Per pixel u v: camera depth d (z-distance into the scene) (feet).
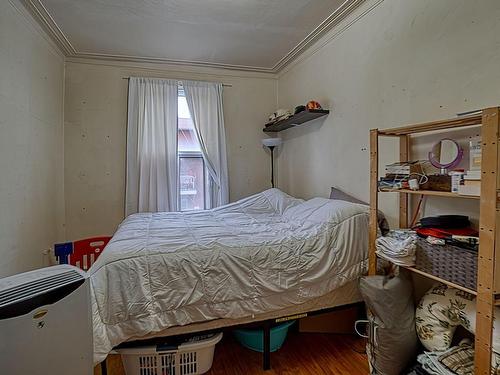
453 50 5.77
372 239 6.33
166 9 8.18
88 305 4.61
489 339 4.07
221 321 5.83
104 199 11.71
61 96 10.94
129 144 11.60
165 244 5.94
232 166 13.17
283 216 9.34
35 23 8.59
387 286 5.57
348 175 8.90
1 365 4.03
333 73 9.50
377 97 7.70
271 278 5.98
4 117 7.06
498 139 3.95
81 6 7.98
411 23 6.66
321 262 6.38
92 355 4.68
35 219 8.80
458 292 5.22
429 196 6.37
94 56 11.19
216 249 5.85
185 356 5.79
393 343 5.37
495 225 4.00
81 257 9.95
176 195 12.09
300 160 11.73
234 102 13.10
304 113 9.83
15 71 7.57
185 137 12.57
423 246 5.23
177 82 12.10
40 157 9.16
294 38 9.96
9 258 7.28
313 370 6.18
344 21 8.79
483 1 5.24
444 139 5.81
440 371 4.66
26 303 4.13
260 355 6.68
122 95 11.80
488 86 5.19
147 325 5.22
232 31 9.48
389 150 7.31
